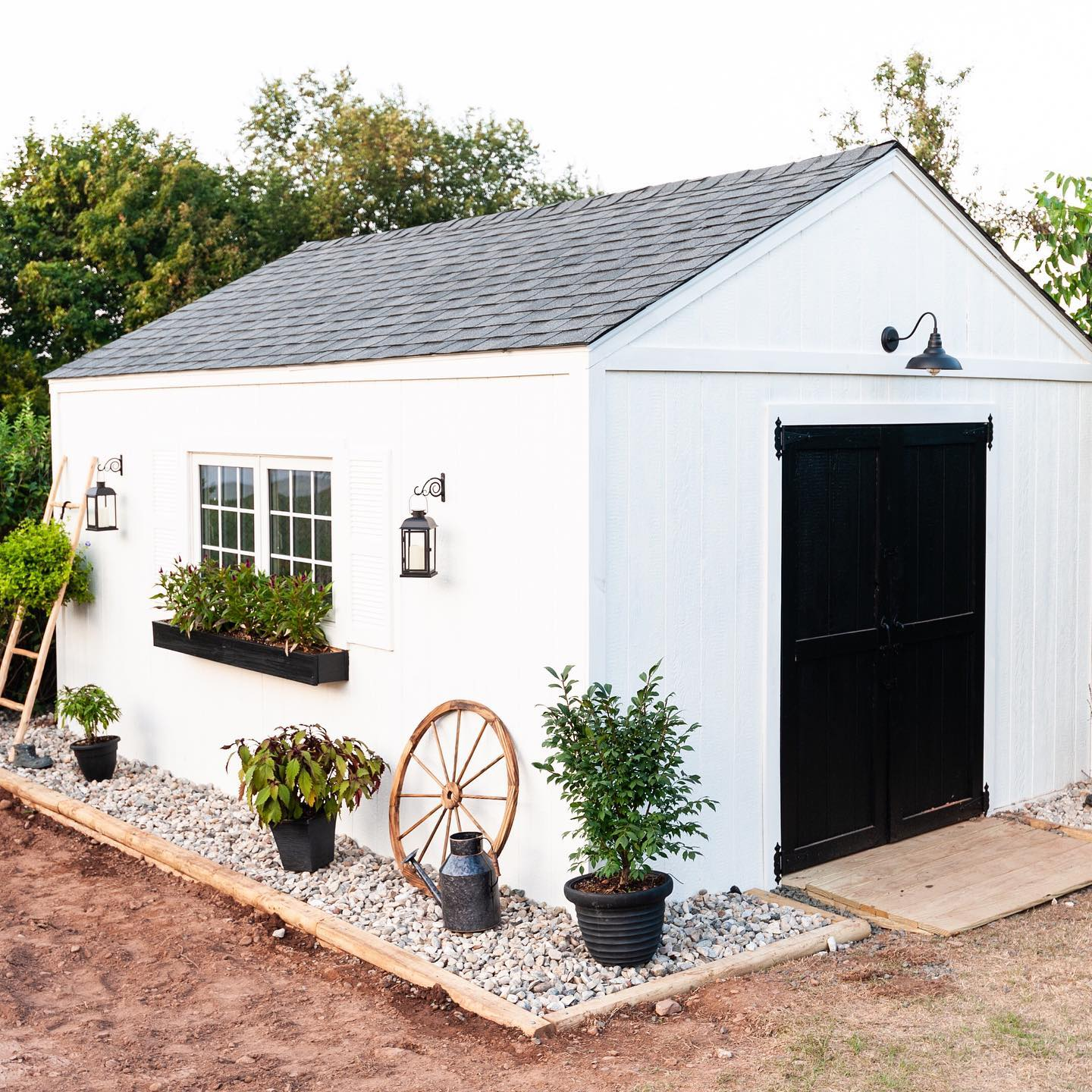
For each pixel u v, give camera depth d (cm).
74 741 995
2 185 2725
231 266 2533
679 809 565
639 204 836
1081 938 590
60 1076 463
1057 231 952
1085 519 884
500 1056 471
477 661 647
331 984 551
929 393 753
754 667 656
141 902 676
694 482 621
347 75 3509
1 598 958
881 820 732
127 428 941
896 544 730
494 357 614
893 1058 461
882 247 715
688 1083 443
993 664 804
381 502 701
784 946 566
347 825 758
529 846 627
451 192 3278
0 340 2505
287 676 749
